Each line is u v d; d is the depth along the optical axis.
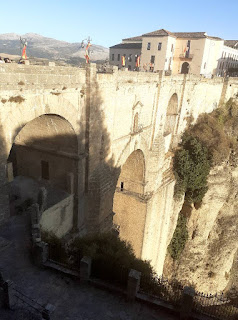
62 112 17.25
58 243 15.77
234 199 43.12
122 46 67.69
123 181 34.00
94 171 21.47
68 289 13.52
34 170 21.80
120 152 25.89
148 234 34.41
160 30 60.09
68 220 20.53
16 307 11.65
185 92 40.12
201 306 13.33
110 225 25.27
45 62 19.38
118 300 13.29
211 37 61.34
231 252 42.59
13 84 13.85
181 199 39.62
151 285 13.97
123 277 13.94
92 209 22.23
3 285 11.45
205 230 42.09
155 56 60.50
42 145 20.50
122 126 25.12
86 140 19.86
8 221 16.66
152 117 31.34
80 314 12.38
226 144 43.28
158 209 36.06
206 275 42.16
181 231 41.94
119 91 23.05
